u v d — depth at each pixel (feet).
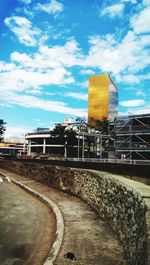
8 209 34.71
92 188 33.42
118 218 21.42
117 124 162.81
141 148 149.59
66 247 19.29
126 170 68.95
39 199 42.86
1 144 369.30
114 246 19.51
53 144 287.69
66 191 46.11
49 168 56.29
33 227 26.68
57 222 26.21
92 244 19.93
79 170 40.96
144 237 11.91
